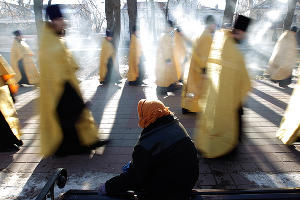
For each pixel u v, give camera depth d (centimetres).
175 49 714
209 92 325
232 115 317
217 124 320
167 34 637
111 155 369
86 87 773
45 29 315
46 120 329
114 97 661
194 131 445
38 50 320
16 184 309
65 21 319
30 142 414
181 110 546
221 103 312
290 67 722
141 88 744
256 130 442
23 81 781
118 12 925
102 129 462
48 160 358
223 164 337
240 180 305
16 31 763
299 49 1307
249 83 316
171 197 184
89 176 321
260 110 545
